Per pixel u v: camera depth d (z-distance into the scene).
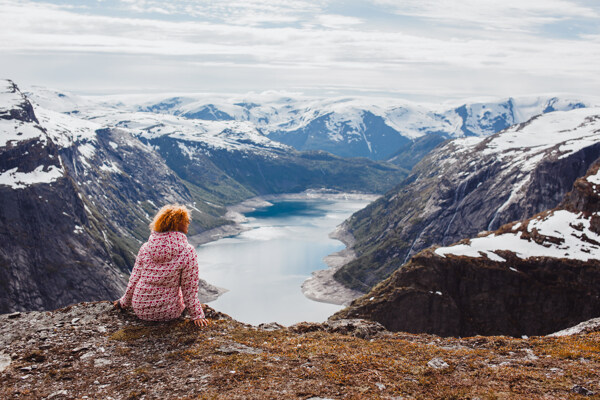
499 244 146.38
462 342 21.16
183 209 19.92
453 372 16.97
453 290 136.88
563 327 126.06
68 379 16.42
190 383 15.71
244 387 15.32
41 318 21.55
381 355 18.38
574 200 155.38
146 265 19.91
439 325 132.50
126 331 19.75
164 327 20.05
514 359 18.39
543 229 148.25
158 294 19.81
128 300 21.28
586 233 141.62
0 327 20.84
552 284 130.38
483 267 135.88
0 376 16.67
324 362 17.41
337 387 15.45
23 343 19.16
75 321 21.02
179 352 18.05
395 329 134.75
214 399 14.54
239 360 17.28
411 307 134.88
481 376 16.55
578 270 129.00
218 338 19.48
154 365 17.22
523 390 15.39
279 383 15.63
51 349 18.58
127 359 17.69
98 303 22.77
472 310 133.88
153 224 19.75
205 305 23.48
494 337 21.30
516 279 132.38
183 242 19.72
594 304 124.50
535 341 20.69
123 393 15.34
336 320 24.36
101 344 18.84
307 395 14.84
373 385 15.66
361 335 22.11
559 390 15.34
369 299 143.75
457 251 145.00
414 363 17.67
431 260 142.25
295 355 18.06
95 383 16.05
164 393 15.15
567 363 17.77
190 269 19.66
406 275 143.25
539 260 133.88
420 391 15.42
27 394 15.46
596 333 21.75
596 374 16.42
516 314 130.75
